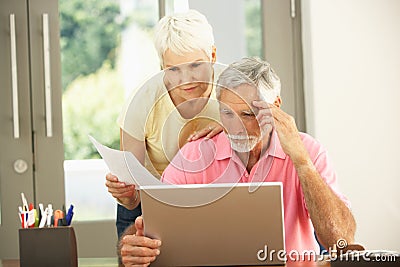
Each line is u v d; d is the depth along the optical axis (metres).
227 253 2.21
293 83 4.37
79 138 4.40
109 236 4.36
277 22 4.37
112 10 4.40
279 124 2.55
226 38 4.36
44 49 4.39
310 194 2.48
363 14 4.24
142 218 2.23
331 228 2.46
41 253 2.22
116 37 4.40
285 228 2.56
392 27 4.24
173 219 2.21
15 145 4.39
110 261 2.56
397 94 4.25
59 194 4.38
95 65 4.40
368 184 4.25
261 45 4.37
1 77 4.39
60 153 4.39
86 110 4.40
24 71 4.40
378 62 4.25
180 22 2.95
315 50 4.25
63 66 4.40
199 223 2.21
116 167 2.28
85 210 4.38
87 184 4.39
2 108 4.39
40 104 4.39
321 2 4.24
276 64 4.37
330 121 4.25
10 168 4.39
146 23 4.40
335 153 4.25
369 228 4.24
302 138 2.73
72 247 2.25
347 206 2.52
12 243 4.38
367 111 4.25
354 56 4.25
